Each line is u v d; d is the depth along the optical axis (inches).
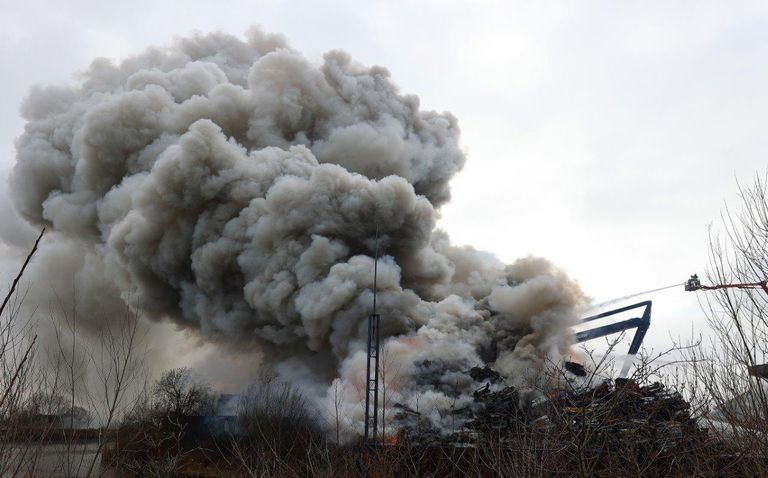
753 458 319.9
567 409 316.8
